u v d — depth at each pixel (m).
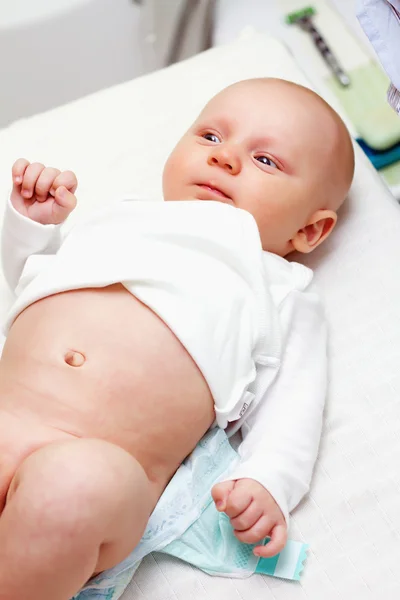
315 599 0.88
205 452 0.92
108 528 0.69
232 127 1.06
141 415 0.85
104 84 1.84
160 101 1.33
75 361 0.85
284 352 1.00
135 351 0.86
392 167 1.54
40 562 0.67
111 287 0.90
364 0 0.86
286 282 1.02
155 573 0.89
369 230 1.18
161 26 1.75
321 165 1.07
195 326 0.88
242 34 1.58
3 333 1.03
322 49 1.72
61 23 1.70
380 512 0.94
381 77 1.66
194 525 0.90
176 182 1.05
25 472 0.70
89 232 0.99
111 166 1.26
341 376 1.05
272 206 1.03
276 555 0.90
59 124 1.30
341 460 0.98
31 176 0.96
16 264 1.04
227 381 0.90
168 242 0.95
